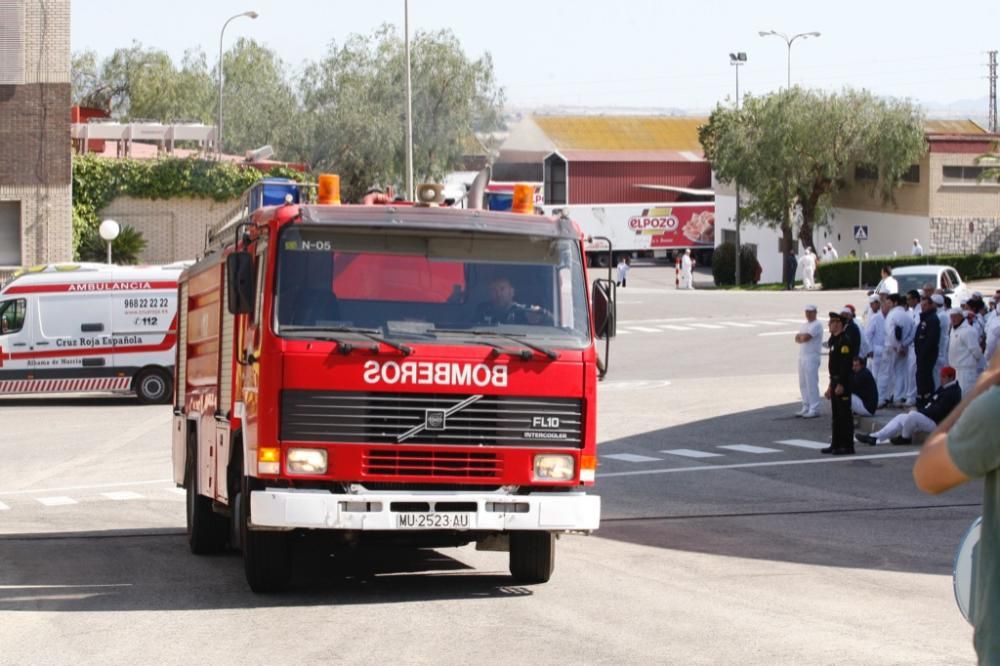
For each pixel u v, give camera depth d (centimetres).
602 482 2181
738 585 1283
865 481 2142
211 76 11500
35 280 3606
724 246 8594
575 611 1143
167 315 3650
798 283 7756
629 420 2995
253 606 1180
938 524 1719
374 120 7412
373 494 1127
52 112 4841
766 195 8106
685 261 7694
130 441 2889
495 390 1152
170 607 1184
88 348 3609
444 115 7569
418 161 7550
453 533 1185
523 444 1157
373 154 7500
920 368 2752
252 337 1185
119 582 1338
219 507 1423
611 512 1856
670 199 11606
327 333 1141
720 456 2469
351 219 1166
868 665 935
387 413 1141
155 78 10900
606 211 10562
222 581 1334
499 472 1152
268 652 989
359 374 1137
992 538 418
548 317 1179
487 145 7844
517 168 11656
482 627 1073
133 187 5541
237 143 8444
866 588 1266
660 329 5094
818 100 7875
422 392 1143
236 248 1269
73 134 5641
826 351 4278
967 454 407
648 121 12375
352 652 984
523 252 1186
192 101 10938
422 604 1180
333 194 1216
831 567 1395
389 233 1168
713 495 2020
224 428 1364
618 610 1148
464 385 1148
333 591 1255
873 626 1077
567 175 11488
